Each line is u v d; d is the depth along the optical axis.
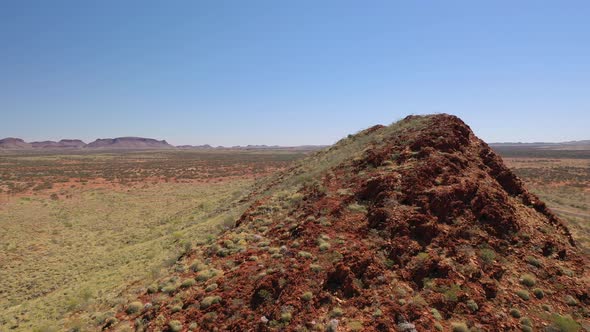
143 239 32.34
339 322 11.06
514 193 19.20
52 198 56.91
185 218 38.62
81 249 31.56
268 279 12.92
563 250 15.45
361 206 17.12
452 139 20.42
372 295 11.89
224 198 45.69
